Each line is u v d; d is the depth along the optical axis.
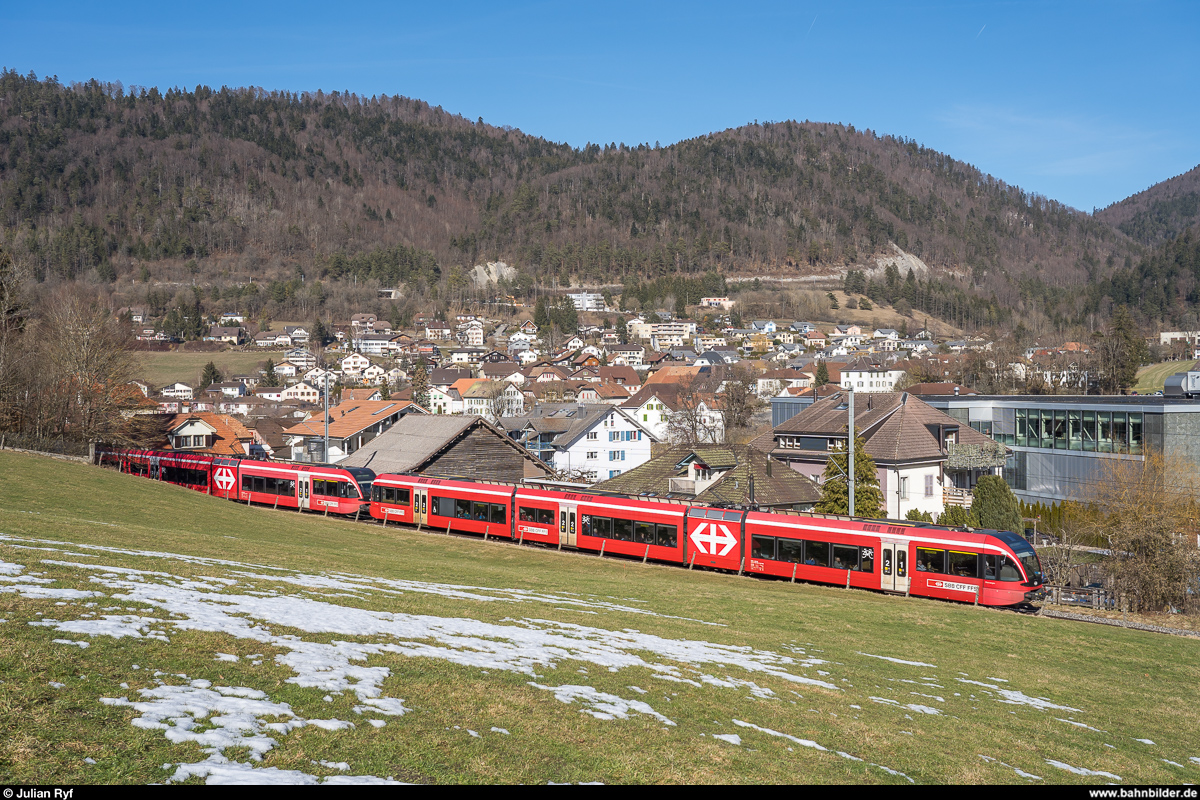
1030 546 32.41
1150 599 35.66
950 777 13.17
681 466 52.69
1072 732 17.39
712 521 38.06
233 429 92.44
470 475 56.88
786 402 83.62
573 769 10.95
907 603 31.39
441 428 57.56
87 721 9.75
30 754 8.76
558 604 24.27
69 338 67.56
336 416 90.94
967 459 58.72
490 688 13.53
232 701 11.13
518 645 17.06
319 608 17.62
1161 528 36.31
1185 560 35.38
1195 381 58.34
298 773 9.37
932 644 25.12
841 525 35.03
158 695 10.88
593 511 41.56
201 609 15.52
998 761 14.57
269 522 42.91
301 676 12.60
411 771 10.02
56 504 35.69
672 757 11.84
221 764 9.24
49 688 10.46
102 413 68.75
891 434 57.09
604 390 173.25
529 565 36.94
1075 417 62.09
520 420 100.31
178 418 82.88
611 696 14.34
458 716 12.12
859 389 196.88
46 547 20.28
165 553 23.64
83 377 67.12
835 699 16.86
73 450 63.81
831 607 29.23
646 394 124.31
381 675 13.39
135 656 12.20
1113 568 37.19
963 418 71.62
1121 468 49.34
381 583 24.03
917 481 56.47
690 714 14.22
